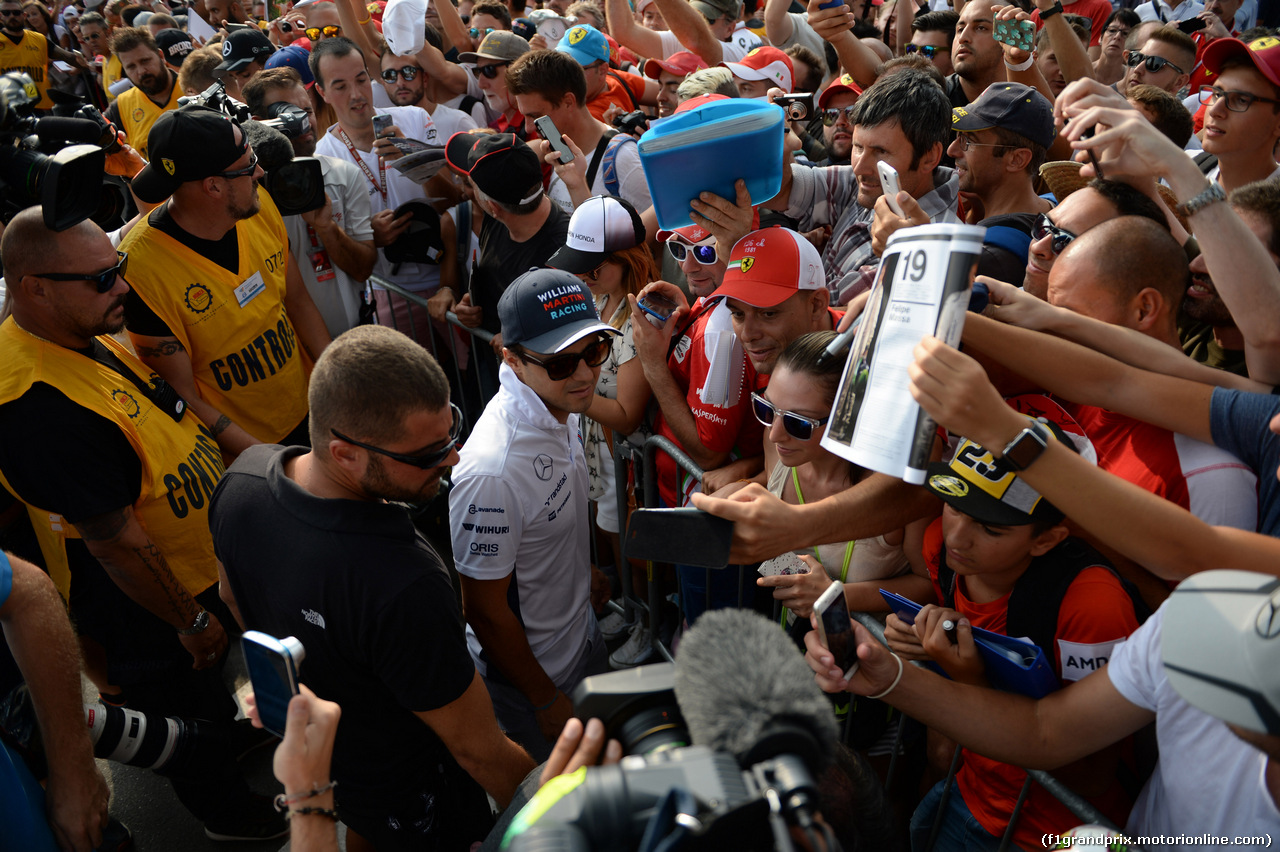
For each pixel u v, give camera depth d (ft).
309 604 5.59
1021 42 11.68
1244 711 2.92
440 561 5.83
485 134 11.06
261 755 9.84
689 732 3.27
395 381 5.32
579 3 21.99
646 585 10.85
